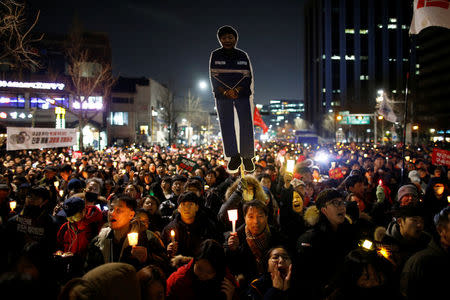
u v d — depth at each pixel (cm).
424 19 674
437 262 269
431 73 6103
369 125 7600
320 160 1380
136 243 326
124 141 5425
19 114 4338
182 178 660
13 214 550
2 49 1300
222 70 399
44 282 212
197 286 286
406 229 343
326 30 11681
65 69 4831
